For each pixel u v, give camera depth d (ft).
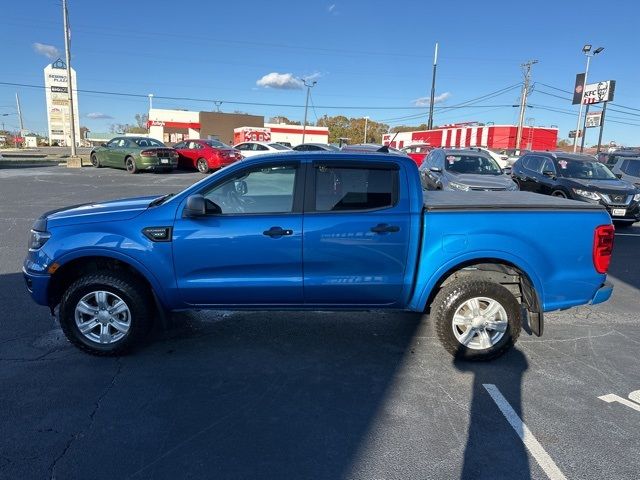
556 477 9.09
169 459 9.42
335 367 13.38
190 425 10.55
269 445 9.91
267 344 14.79
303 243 13.05
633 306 19.02
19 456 9.43
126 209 13.80
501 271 13.66
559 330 16.31
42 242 13.48
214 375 12.80
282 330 15.87
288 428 10.50
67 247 13.15
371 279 13.38
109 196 45.14
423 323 16.62
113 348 13.55
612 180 37.68
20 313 16.69
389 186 13.35
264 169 13.34
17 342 14.53
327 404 11.49
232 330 15.79
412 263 13.35
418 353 14.33
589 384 12.62
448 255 13.19
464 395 11.98
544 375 13.08
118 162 71.61
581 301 13.73
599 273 13.65
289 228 13.04
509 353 14.39
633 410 11.41
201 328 15.90
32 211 36.32
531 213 13.32
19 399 11.44
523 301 14.08
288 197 13.32
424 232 13.16
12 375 12.59
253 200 13.38
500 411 11.28
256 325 16.24
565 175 38.17
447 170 39.34
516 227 13.19
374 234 13.09
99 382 12.32
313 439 10.13
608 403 11.71
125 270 13.82
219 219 13.14
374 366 13.47
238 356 13.96
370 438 10.19
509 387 12.40
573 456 9.70
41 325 15.75
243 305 13.71
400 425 10.68
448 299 13.38
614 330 16.39
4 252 24.64
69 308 13.34
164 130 207.21
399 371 13.20
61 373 12.74
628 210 35.14
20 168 74.59
